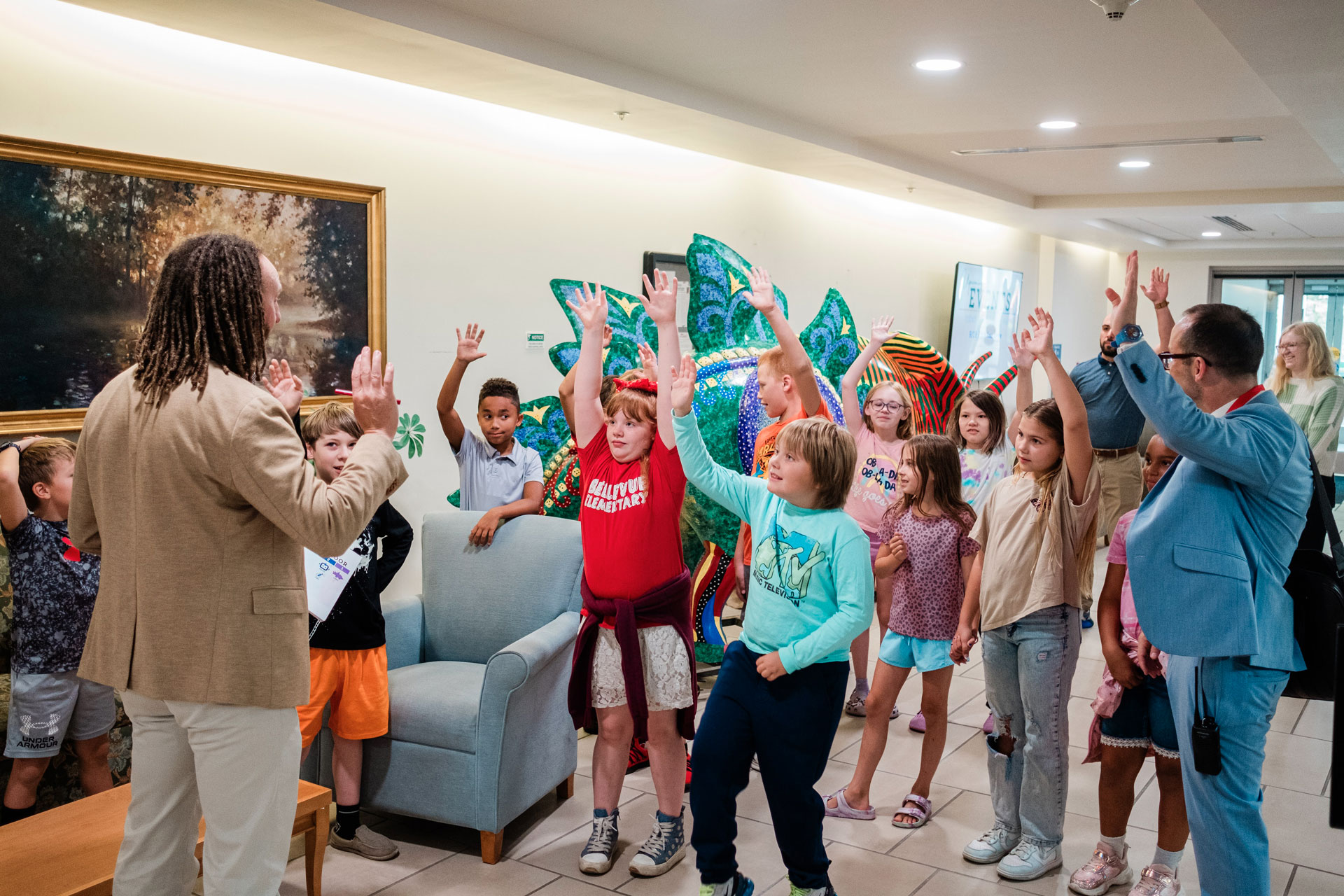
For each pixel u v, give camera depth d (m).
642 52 3.81
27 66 2.92
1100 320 11.59
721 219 5.68
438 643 3.29
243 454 1.66
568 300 2.82
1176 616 2.08
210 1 2.90
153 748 1.82
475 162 4.27
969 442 3.56
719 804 2.28
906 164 6.10
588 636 2.75
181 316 1.74
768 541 2.33
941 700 3.03
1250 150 5.87
